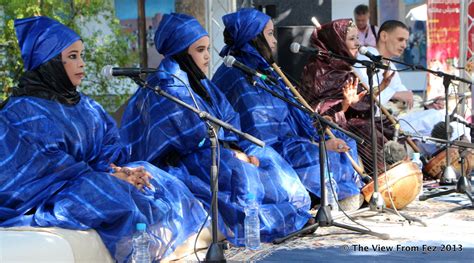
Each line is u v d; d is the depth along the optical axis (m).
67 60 4.29
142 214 4.16
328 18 8.97
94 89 8.30
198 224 4.63
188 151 4.98
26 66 4.30
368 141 6.52
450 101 8.55
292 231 4.99
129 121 5.11
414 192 5.91
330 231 5.20
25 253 3.81
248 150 5.33
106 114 4.63
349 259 4.43
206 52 5.20
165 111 4.88
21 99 4.23
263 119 5.65
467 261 4.38
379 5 14.38
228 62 4.74
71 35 4.30
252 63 5.87
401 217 5.67
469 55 8.79
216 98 5.33
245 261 4.39
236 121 5.38
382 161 6.31
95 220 4.03
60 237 3.85
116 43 8.33
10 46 7.62
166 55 5.17
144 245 4.09
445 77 6.48
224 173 4.85
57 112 4.26
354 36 6.70
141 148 5.04
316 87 6.66
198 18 8.88
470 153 7.16
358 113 6.70
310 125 6.04
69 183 4.20
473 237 5.02
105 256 4.04
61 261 3.82
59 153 4.18
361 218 5.66
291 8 8.95
